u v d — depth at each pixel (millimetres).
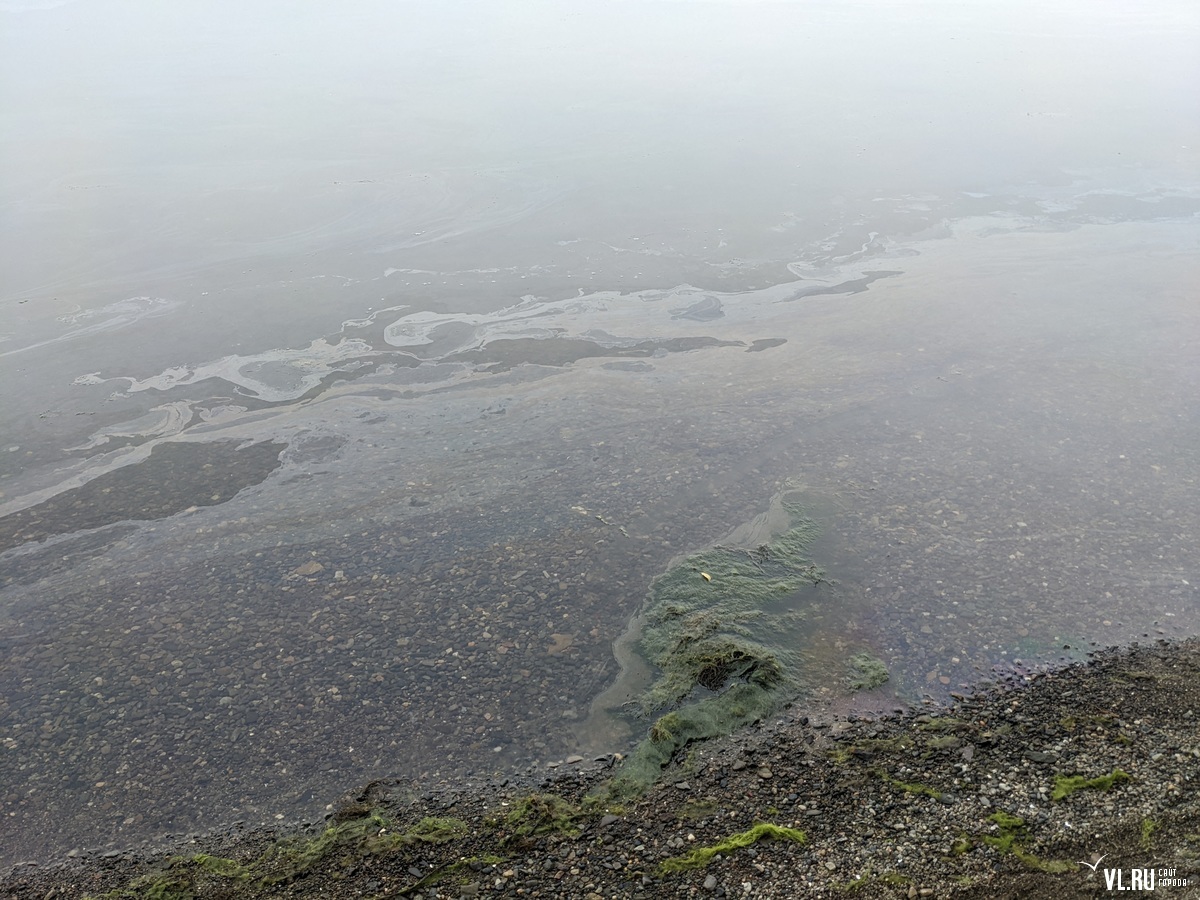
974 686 3109
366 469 4539
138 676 3318
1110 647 3242
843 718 3004
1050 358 5293
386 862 2596
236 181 9039
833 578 3625
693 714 3037
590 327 5914
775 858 2490
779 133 10164
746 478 4297
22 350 5805
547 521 4074
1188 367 5121
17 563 3939
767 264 6816
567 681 3223
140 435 4879
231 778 2918
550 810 2730
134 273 6969
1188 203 7832
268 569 3854
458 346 5719
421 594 3662
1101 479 4160
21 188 8961
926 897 2354
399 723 3086
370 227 7824
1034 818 2551
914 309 6000
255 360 5613
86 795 2883
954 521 3926
